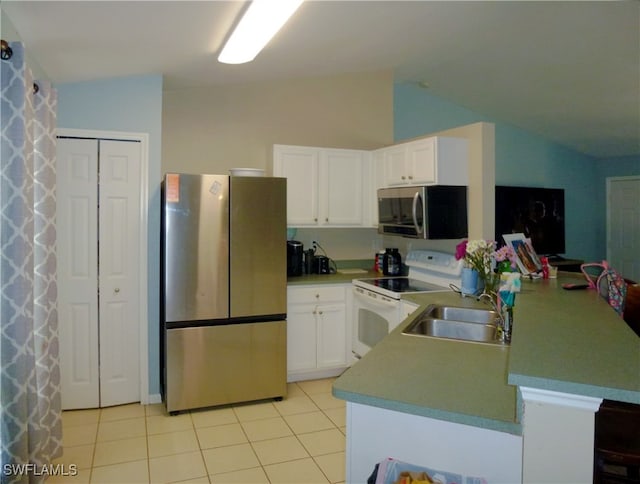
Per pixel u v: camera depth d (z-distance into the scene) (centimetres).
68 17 218
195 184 334
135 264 350
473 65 436
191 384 339
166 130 403
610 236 685
